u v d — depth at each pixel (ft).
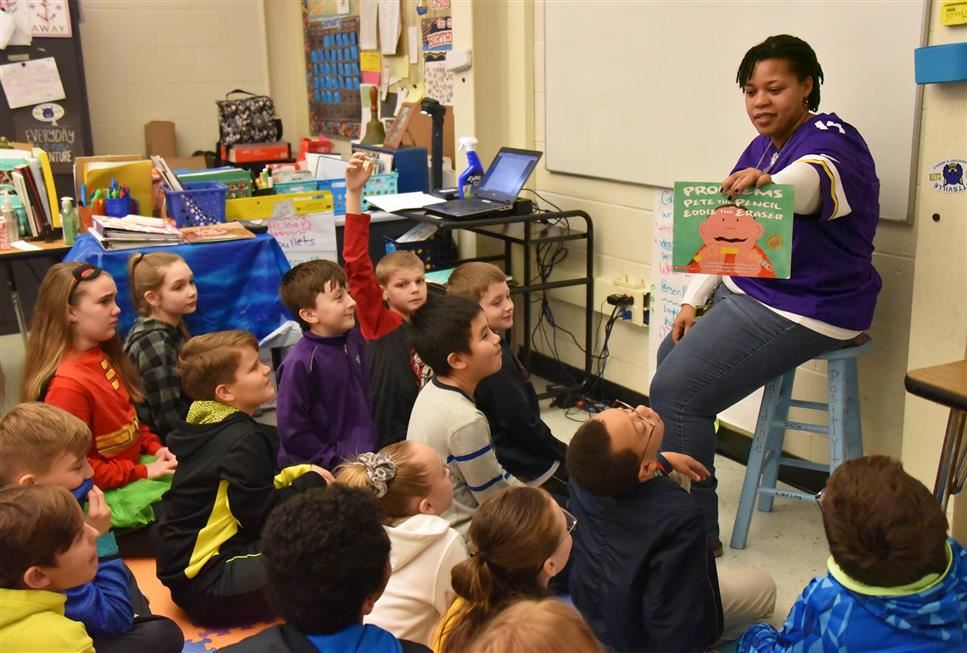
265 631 4.41
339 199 14.10
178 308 10.07
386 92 18.53
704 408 8.21
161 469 8.92
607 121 11.99
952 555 5.12
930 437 7.93
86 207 12.38
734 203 7.42
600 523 6.38
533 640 3.30
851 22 8.60
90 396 8.57
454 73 14.11
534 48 13.32
